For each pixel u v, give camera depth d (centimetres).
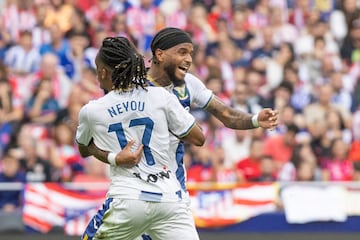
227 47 2627
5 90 2381
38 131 2291
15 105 2377
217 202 1920
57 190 1898
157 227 1051
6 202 1884
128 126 1034
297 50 2692
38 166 2175
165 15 2730
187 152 2217
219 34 2681
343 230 1941
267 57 2639
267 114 1123
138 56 1038
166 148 1041
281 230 1931
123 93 1041
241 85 2508
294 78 2572
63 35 2589
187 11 2745
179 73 1084
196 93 1141
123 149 1030
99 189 1909
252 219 1928
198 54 2562
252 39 2691
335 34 2778
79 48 2548
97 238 1066
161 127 1037
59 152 2216
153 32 2694
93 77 2469
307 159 2302
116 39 1047
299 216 1936
